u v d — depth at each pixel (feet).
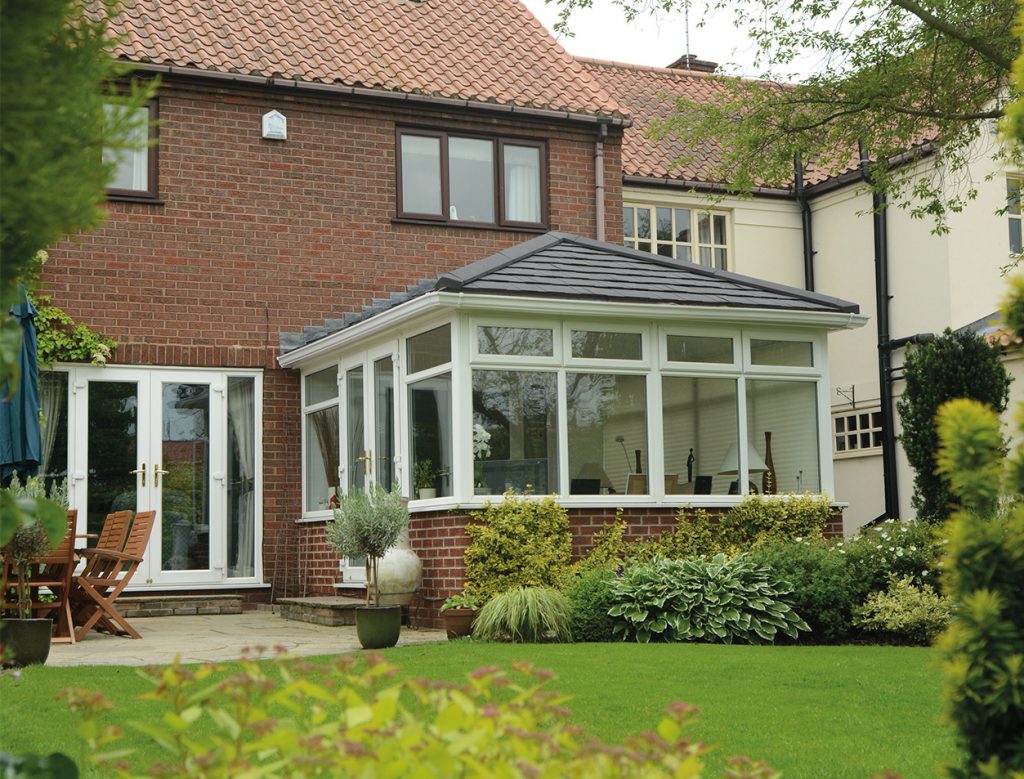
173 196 49.90
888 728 20.99
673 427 43.42
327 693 9.79
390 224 53.21
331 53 54.39
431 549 41.29
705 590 36.37
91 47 11.16
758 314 44.04
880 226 60.18
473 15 62.49
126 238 49.06
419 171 54.03
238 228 50.85
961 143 50.47
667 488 42.98
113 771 16.05
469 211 54.60
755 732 20.61
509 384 41.14
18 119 10.32
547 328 41.83
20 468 35.12
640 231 63.10
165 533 48.78
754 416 44.86
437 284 40.14
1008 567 10.73
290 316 51.42
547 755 9.25
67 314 47.85
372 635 33.45
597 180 56.54
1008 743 10.59
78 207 10.53
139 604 47.03
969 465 11.16
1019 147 12.35
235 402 50.65
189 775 9.32
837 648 32.63
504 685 10.11
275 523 50.78
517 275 42.06
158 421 49.06
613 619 35.96
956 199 50.31
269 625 42.50
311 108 52.34
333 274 52.19
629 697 23.76
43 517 10.46
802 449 45.60
